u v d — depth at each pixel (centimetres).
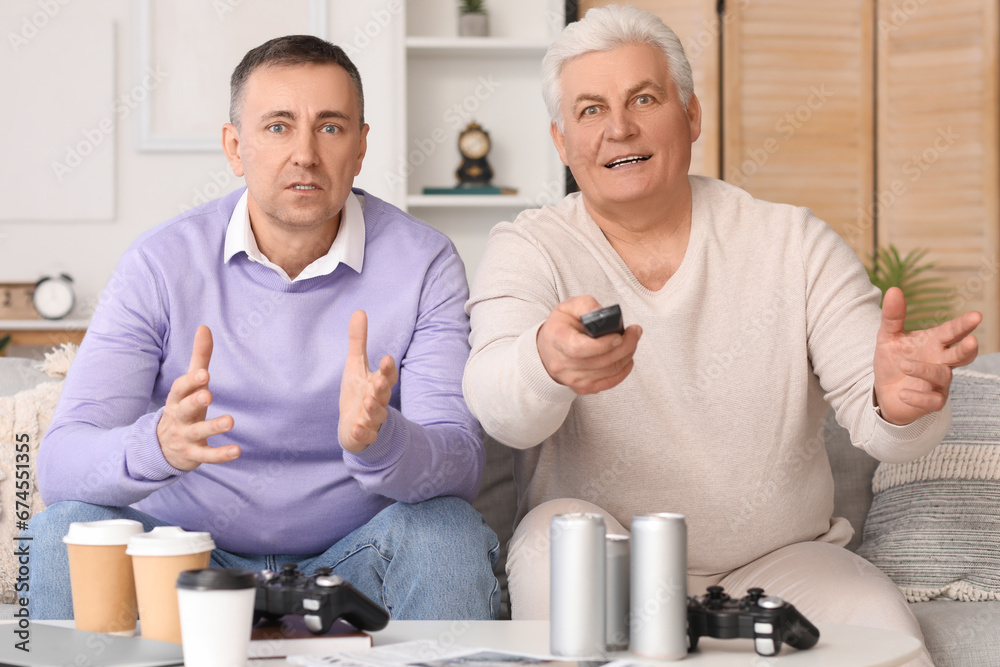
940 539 168
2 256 368
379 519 135
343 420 118
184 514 151
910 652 92
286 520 151
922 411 117
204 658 84
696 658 89
